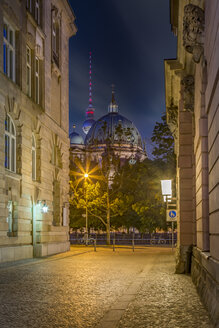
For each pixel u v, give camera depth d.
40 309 7.95
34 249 24.94
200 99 9.36
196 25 8.55
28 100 24.25
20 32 23.48
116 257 24.95
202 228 9.48
